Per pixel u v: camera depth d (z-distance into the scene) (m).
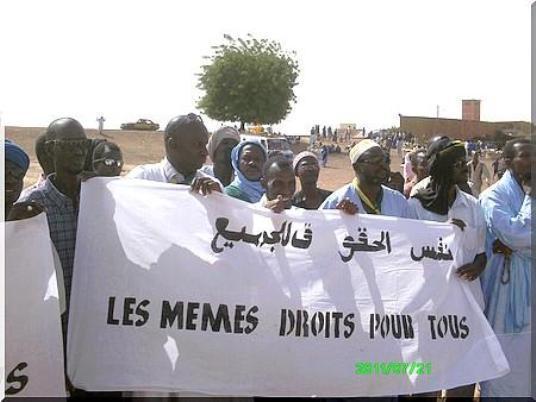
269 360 3.79
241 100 48.94
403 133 46.91
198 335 3.72
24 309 3.34
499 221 4.40
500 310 4.52
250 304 3.82
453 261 4.29
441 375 4.06
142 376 3.61
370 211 4.40
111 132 46.06
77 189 3.88
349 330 3.95
